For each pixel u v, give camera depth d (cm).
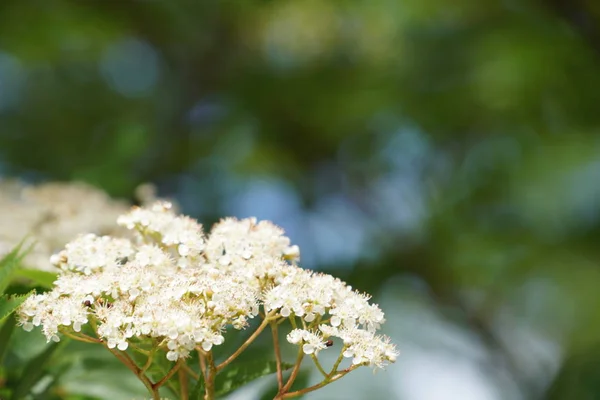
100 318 199
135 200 519
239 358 372
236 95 891
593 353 693
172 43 923
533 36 791
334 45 880
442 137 864
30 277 242
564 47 792
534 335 876
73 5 855
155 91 894
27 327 201
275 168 891
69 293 206
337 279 214
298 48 888
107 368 288
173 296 197
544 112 830
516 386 830
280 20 884
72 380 283
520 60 788
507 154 841
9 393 259
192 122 884
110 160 529
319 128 890
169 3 888
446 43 833
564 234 834
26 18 842
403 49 858
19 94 843
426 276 841
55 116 822
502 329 876
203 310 195
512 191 852
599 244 826
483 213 855
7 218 334
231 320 203
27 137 789
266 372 227
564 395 669
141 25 898
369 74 866
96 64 900
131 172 547
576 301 871
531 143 839
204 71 918
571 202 859
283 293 204
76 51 893
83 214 351
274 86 884
